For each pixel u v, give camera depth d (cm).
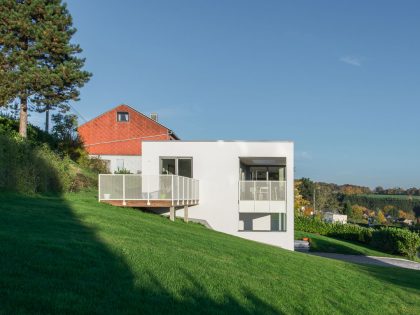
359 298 962
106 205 1709
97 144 4297
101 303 557
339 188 11662
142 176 1794
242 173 2508
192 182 2158
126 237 1004
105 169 3553
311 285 963
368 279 1223
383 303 970
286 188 2269
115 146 4331
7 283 560
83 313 514
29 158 1819
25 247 734
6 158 1642
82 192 2281
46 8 2366
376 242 3241
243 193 2286
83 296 566
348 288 1031
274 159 2359
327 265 1327
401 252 2994
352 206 8962
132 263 767
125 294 608
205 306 647
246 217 2488
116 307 555
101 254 783
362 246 3334
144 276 707
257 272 957
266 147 2300
